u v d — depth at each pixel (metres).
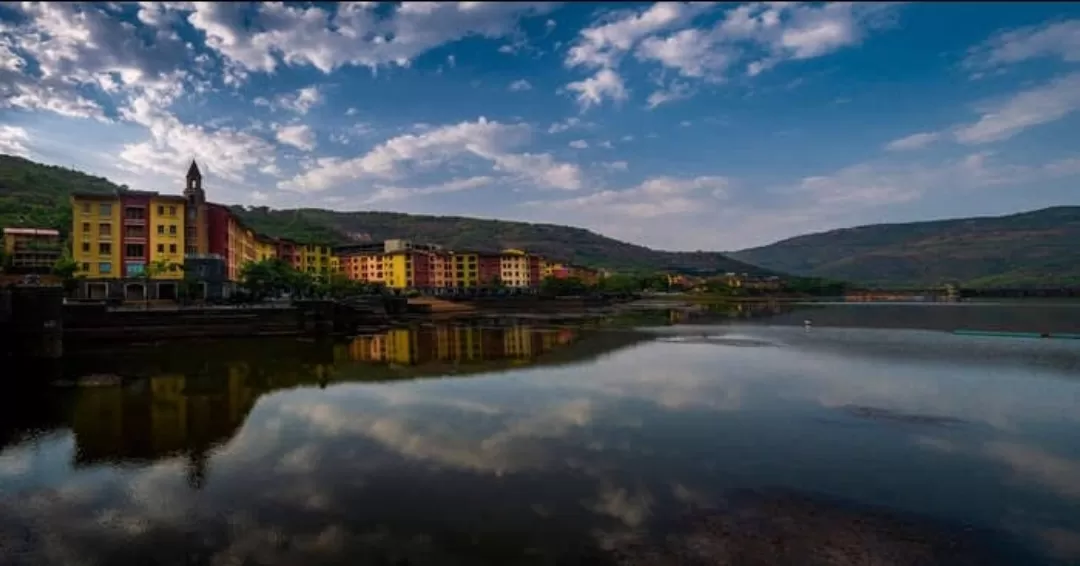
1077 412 28.23
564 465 20.16
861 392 33.16
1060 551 14.20
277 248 154.25
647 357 49.78
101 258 86.25
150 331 64.50
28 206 138.75
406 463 20.44
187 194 95.19
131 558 13.89
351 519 15.75
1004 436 23.88
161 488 18.16
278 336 71.44
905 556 13.97
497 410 28.94
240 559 13.71
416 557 13.67
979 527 15.48
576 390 34.25
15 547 14.46
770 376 38.91
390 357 50.88
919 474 19.36
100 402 30.86
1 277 77.19
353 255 194.12
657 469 19.75
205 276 91.12
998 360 46.59
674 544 14.38
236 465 20.28
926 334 70.06
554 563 13.41
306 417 27.48
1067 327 77.94
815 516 16.06
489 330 82.00
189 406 29.97
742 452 21.69
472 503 16.80
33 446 22.70
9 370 41.59
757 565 13.48
